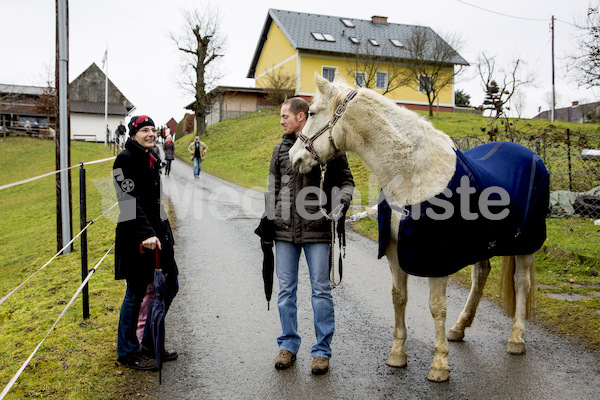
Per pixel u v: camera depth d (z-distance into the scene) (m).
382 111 3.23
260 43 38.31
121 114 52.44
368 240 8.27
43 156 29.81
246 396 3.25
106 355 3.80
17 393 3.21
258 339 4.24
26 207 17.31
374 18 37.09
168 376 3.54
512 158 3.96
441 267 3.22
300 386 3.39
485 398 3.20
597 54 12.77
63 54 7.74
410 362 3.79
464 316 4.19
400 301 3.61
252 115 33.31
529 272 4.06
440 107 34.38
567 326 4.43
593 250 6.55
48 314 4.74
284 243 3.68
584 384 3.37
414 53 29.42
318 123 3.43
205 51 31.88
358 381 3.46
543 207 3.97
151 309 3.43
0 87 49.06
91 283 5.73
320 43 32.50
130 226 3.50
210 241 8.21
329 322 3.63
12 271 8.11
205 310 4.98
